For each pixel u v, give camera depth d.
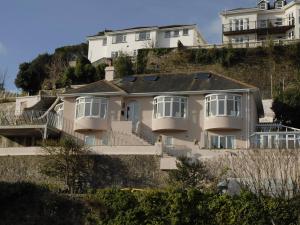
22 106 65.56
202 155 40.56
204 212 30.31
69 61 96.81
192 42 86.75
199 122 48.19
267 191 31.48
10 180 43.47
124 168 41.59
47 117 49.75
